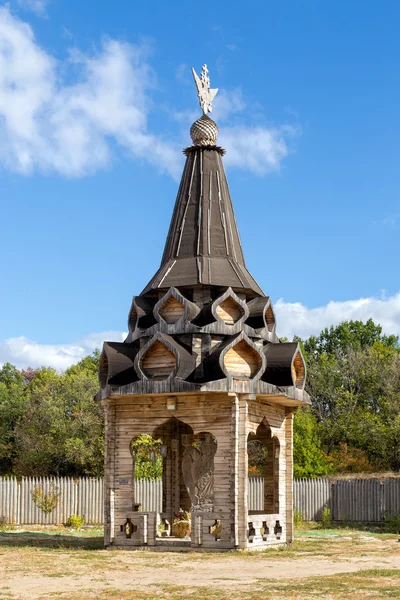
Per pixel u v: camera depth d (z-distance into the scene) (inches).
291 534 1148.5
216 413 1031.6
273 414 1131.3
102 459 2635.3
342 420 2832.2
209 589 690.2
